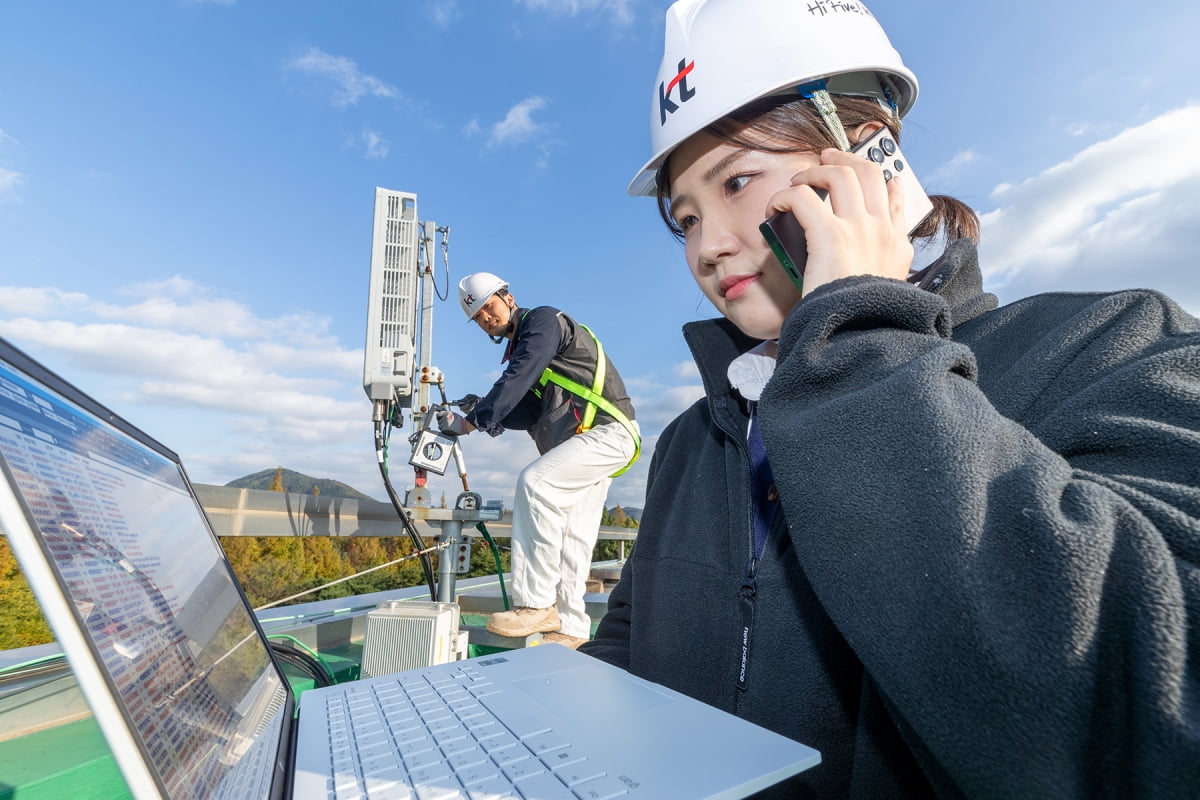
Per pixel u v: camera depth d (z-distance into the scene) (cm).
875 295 55
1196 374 48
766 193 76
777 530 78
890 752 59
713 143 79
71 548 39
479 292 310
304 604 247
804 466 51
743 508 86
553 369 278
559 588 263
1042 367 59
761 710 70
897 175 74
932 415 45
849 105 79
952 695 39
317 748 58
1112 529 38
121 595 45
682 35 85
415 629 183
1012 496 41
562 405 278
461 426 269
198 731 47
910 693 42
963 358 50
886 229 63
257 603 237
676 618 87
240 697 63
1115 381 50
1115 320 58
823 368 55
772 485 82
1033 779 36
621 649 103
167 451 89
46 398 49
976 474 42
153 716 40
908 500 44
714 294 85
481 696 70
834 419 51
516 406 275
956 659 39
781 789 66
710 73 78
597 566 450
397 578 535
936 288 71
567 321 278
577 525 263
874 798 59
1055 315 66
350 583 561
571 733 56
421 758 54
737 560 83
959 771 40
